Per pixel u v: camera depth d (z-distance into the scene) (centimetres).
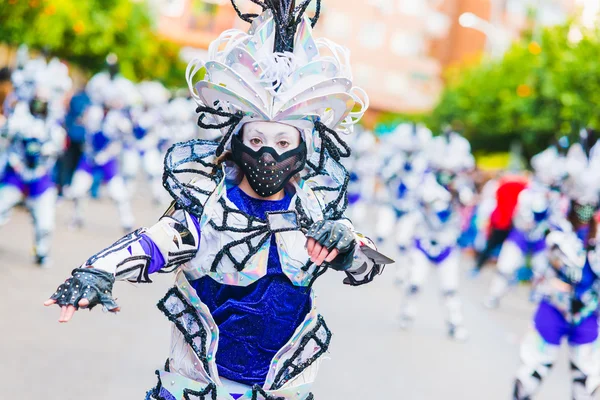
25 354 670
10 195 978
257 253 327
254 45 337
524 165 2683
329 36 6544
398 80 6700
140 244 310
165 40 2992
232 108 338
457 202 1050
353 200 2053
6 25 1650
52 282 941
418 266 1040
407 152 1444
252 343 329
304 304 337
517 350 1017
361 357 845
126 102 1377
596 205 622
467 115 3053
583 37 1955
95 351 713
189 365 328
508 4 6750
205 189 330
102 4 2267
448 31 6831
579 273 622
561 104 2070
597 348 631
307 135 337
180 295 328
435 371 834
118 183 1382
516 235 1346
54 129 986
